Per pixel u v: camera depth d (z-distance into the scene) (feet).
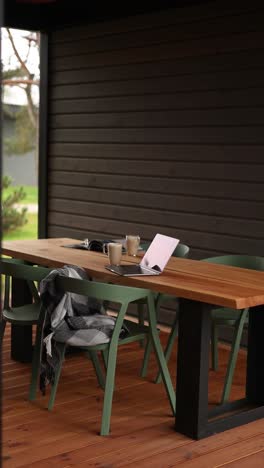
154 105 19.16
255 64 16.48
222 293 10.64
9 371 14.87
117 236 20.68
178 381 11.43
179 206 18.69
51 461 10.19
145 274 12.23
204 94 17.78
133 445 10.91
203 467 10.14
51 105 22.72
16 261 14.37
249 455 10.64
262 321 12.31
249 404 12.62
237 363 16.15
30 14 21.70
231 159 17.22
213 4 17.33
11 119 50.39
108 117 20.65
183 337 11.30
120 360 15.94
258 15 16.31
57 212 22.81
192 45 17.95
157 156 19.19
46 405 12.71
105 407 11.33
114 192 20.66
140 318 16.33
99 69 20.81
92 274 12.60
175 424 11.55
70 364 15.46
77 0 21.04
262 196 16.56
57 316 11.60
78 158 21.85
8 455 10.37
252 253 16.90
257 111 16.52
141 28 19.34
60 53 22.18
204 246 18.07
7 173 51.39
